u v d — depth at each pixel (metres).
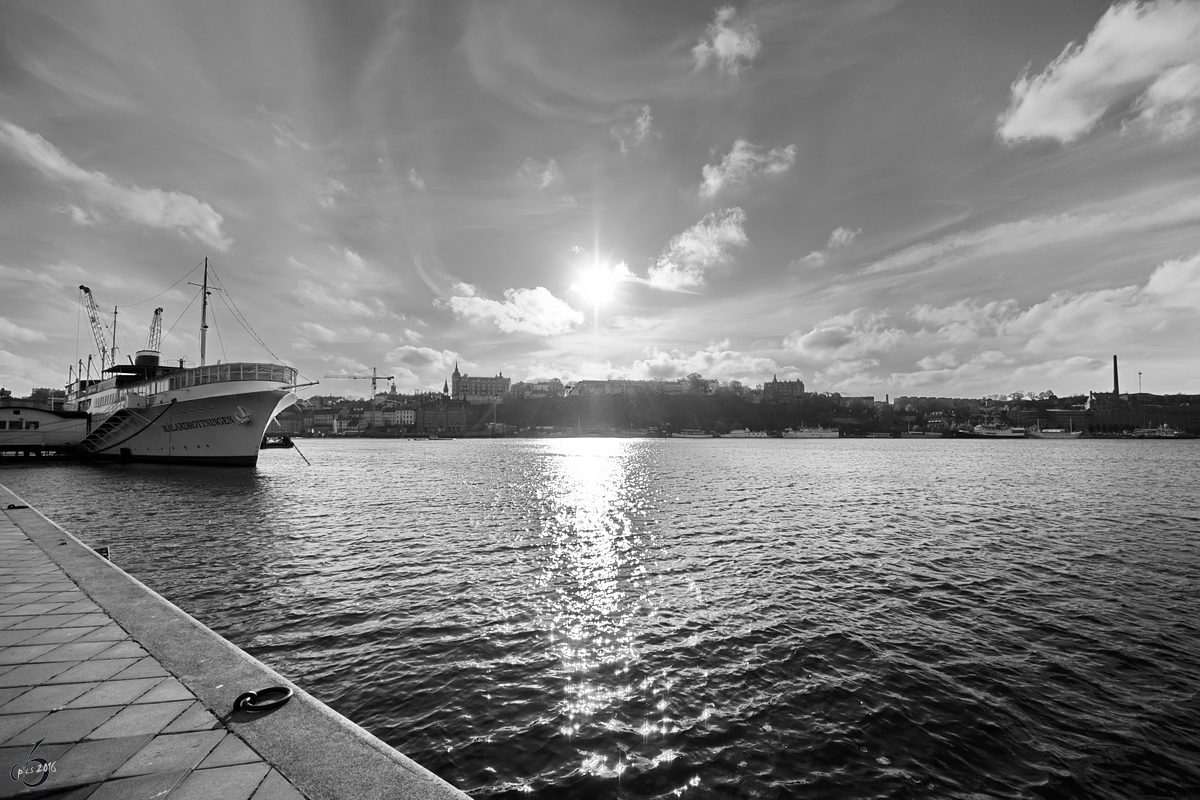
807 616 16.67
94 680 5.92
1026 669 13.12
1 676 6.02
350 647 14.11
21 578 10.29
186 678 5.97
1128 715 11.17
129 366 71.38
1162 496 47.28
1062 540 28.16
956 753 9.88
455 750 9.77
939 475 71.75
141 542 26.55
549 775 9.14
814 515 36.97
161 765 4.33
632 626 15.76
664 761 9.57
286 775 4.22
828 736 10.34
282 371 61.62
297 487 53.06
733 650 14.12
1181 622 16.27
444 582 20.06
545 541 28.00
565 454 149.50
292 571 21.39
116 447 74.06
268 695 5.61
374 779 4.14
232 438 63.16
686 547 26.56
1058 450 172.25
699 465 97.00
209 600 17.70
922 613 16.98
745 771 9.32
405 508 39.91
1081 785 9.10
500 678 12.48
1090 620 16.41
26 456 78.44
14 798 3.87
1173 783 9.16
